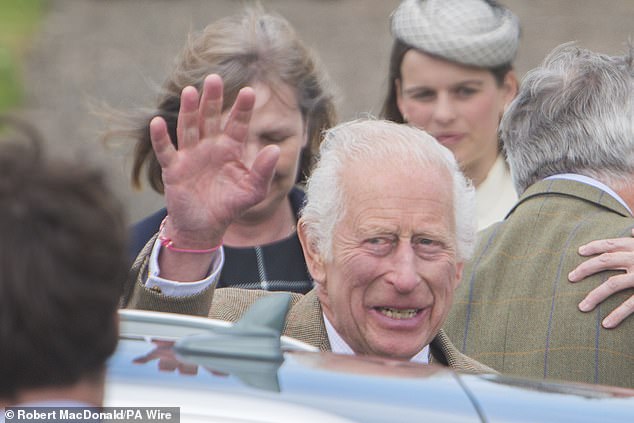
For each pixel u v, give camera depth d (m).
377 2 57.59
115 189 5.45
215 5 57.59
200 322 7.51
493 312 10.54
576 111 10.70
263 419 5.80
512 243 10.76
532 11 55.66
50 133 40.47
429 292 9.34
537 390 6.86
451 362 9.90
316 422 5.86
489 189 15.68
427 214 9.27
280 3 57.31
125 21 54.62
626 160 10.59
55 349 5.16
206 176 9.04
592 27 53.72
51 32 52.81
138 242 12.62
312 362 6.64
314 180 9.62
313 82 13.55
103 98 44.50
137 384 5.93
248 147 13.03
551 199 10.77
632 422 6.60
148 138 13.80
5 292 5.06
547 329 10.19
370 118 11.32
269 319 7.02
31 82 46.22
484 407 6.39
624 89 10.64
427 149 9.48
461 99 15.53
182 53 13.70
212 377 6.10
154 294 9.05
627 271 10.06
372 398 6.20
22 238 5.11
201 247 9.12
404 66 15.84
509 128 11.25
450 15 15.43
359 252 9.27
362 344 9.48
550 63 11.11
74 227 5.18
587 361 9.96
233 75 13.01
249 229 13.38
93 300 5.21
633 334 9.93
